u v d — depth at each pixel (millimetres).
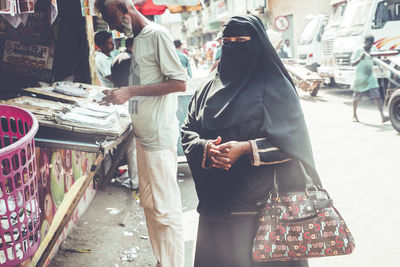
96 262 3230
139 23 2641
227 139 2047
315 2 20719
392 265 3064
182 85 2646
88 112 2773
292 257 1891
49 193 3174
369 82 7973
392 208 4012
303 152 1934
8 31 4430
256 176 1995
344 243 1853
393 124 7188
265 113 1956
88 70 4891
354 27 11633
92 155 4781
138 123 2713
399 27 10664
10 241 1858
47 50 4566
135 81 2725
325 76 14172
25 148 1856
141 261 3275
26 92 3596
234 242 2018
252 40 2016
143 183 2900
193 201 4660
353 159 5727
